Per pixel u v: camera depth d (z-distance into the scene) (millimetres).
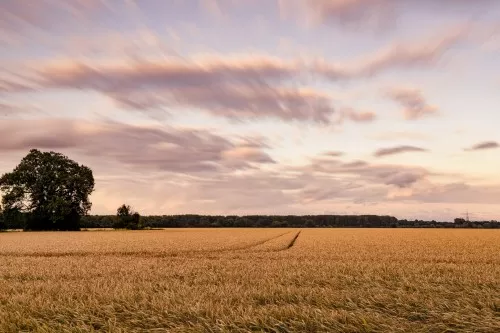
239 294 11414
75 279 15891
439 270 18062
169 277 15977
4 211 73750
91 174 79625
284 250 32312
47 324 8562
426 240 49969
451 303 10125
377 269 18094
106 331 8148
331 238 55531
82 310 9492
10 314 9078
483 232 88250
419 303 10172
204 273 17000
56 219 73688
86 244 39156
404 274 16391
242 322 8328
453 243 42781
